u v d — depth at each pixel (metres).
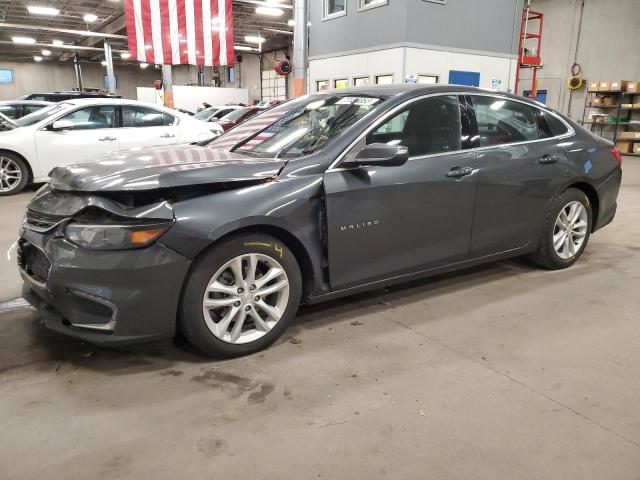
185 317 2.38
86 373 2.43
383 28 11.51
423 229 3.01
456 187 3.08
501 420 2.06
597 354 2.62
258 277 2.59
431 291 3.50
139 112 7.66
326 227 2.64
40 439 1.94
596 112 15.73
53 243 2.30
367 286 2.91
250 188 2.46
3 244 4.61
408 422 2.05
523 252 3.64
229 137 3.48
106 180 2.35
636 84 13.87
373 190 2.76
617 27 15.09
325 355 2.61
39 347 2.69
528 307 3.23
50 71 36.00
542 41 17.19
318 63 13.81
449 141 3.12
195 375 2.41
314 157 2.69
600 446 1.90
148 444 1.92
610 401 2.20
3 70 34.47
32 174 7.12
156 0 10.60
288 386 2.31
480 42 12.23
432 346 2.70
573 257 3.95
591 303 3.29
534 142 3.55
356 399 2.21
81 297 2.25
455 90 3.21
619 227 5.46
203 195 2.37
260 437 1.96
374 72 11.98
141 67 38.06
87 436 1.96
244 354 2.59
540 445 1.91
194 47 11.03
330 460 1.83
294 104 3.54
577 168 3.71
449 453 1.86
